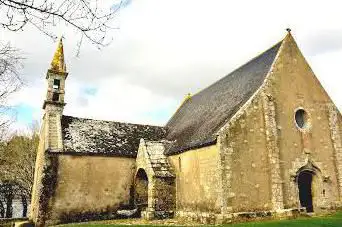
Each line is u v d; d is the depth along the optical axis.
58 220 20.80
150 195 20.02
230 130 16.97
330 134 19.52
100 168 23.02
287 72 19.48
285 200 17.00
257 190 16.64
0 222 24.94
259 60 21.95
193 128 22.34
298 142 18.42
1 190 38.28
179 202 20.14
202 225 15.23
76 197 21.70
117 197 22.95
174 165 21.48
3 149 22.77
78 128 25.08
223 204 15.77
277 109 18.44
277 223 13.79
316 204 18.20
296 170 17.80
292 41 20.45
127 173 23.78
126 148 24.61
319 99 19.94
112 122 27.72
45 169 21.27
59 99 25.41
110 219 22.03
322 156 18.83
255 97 18.09
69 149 22.19
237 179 16.41
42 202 20.61
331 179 18.61
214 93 24.83
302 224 13.30
